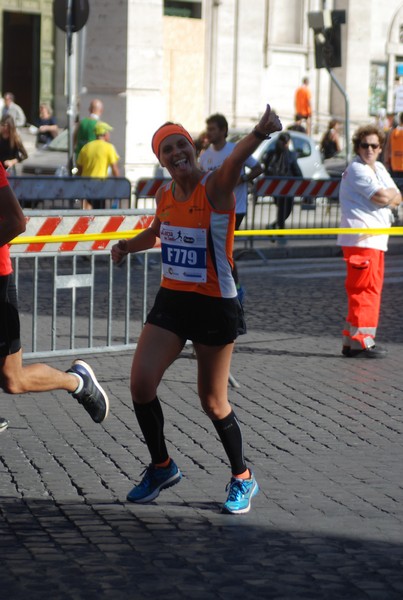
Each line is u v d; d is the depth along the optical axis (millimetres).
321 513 10766
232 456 10773
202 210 10258
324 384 16281
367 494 11359
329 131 54562
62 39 61250
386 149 40750
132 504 10953
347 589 8930
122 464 12258
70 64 32531
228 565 9391
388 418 14422
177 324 10508
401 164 40344
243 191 20188
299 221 33406
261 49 64938
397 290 25641
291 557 9609
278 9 66750
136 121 39812
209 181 10234
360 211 17906
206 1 62531
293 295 24500
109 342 18000
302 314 22172
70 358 17781
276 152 35750
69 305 22500
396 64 72250
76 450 12766
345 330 18281
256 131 9828
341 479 11844
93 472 11945
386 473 12086
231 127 64125
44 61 60875
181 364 17422
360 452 12867
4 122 36281
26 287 24516
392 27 71812
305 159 44031
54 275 17266
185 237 10344
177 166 10227
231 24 63469
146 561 9445
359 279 18016
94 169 31141
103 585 8891
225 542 9945
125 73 39500
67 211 16906
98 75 40062
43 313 21562
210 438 13328
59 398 15148
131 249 11297
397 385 16312
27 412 14375
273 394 15602
